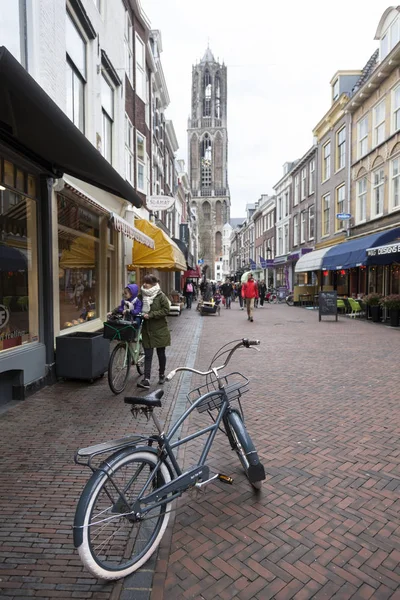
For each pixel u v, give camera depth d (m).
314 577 2.28
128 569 2.28
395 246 13.04
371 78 17.95
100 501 2.23
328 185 24.36
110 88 11.05
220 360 8.15
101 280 10.02
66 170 6.16
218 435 4.30
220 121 97.69
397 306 13.35
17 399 5.33
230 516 2.85
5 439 4.08
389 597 2.14
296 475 3.43
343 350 9.15
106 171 5.34
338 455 3.80
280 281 37.03
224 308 25.00
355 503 3.01
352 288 21.48
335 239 23.03
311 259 21.98
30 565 2.36
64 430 4.32
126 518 2.31
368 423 4.60
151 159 18.66
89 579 2.26
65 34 7.03
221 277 97.31
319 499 3.06
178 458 3.72
